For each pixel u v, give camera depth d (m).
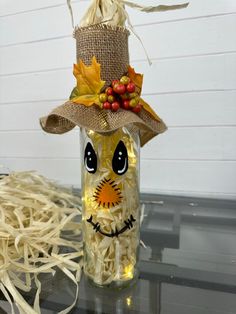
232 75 0.57
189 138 0.61
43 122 0.31
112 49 0.29
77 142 0.70
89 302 0.32
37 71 0.70
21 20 0.69
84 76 0.29
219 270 0.38
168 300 0.32
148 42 0.60
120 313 0.30
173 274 0.37
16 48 0.71
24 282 0.34
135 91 0.30
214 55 0.57
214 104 0.59
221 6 0.56
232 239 0.47
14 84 0.73
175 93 0.60
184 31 0.58
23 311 0.29
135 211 0.34
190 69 0.59
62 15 0.65
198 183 0.63
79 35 0.30
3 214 0.39
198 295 0.33
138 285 0.34
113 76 0.29
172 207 0.60
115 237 0.32
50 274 0.36
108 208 0.31
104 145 0.31
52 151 0.73
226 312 0.30
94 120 0.28
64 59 0.67
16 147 0.76
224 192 0.62
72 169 0.72
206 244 0.46
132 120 0.27
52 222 0.42
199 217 0.56
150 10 0.30
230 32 0.56
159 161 0.64
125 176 0.32
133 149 0.33
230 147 0.60
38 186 0.51
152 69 0.61
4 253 0.34
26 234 0.37
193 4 0.57
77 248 0.39
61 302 0.32
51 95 0.70
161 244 0.46
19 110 0.74
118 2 0.30
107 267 0.32
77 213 0.45
